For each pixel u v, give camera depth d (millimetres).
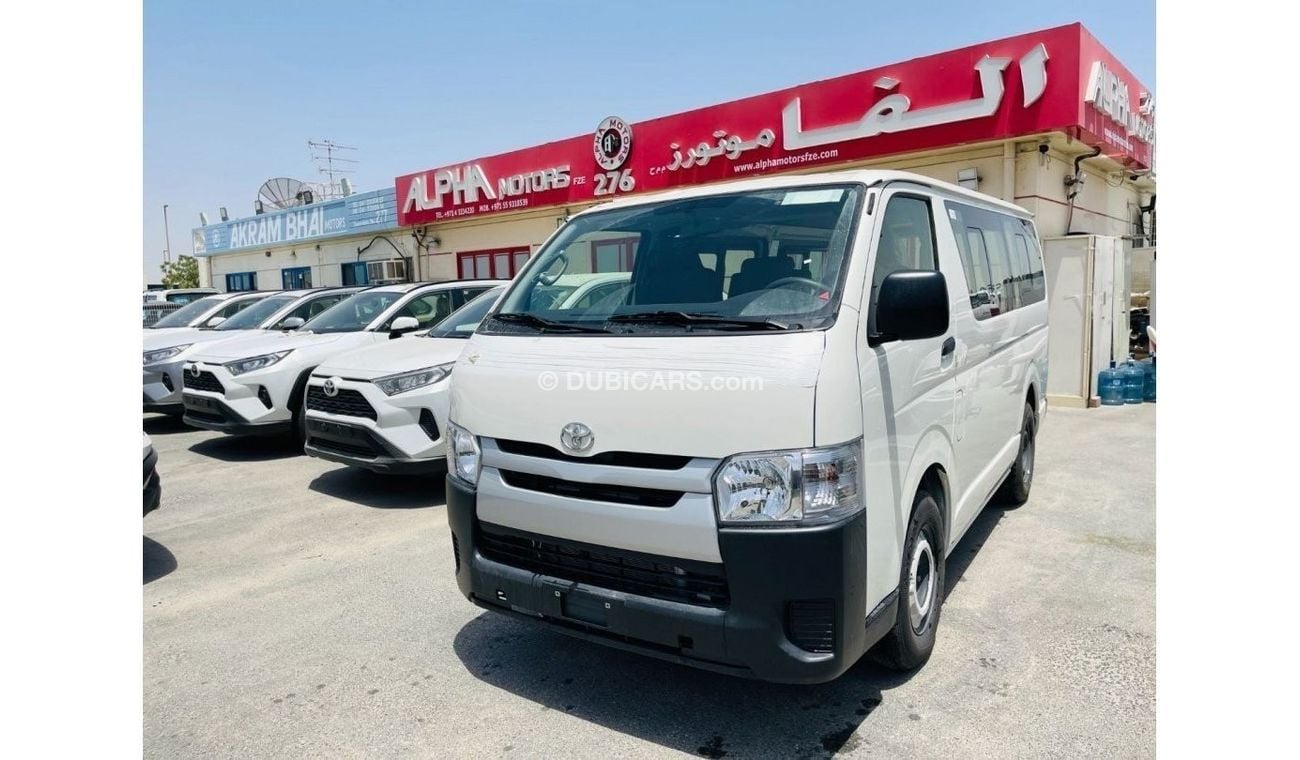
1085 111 9883
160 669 3963
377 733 3348
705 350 3020
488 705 3539
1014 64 9938
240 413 8383
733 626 2852
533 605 3336
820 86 11648
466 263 19094
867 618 3004
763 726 3283
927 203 4070
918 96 10734
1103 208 13359
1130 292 12414
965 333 4219
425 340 7355
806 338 2928
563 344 3428
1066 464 7492
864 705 3404
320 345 8750
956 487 4117
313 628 4391
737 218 3641
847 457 2848
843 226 3350
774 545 2777
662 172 13930
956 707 3367
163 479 7980
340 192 24641
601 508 3061
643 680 3719
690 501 2887
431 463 6520
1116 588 4566
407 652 4074
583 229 4207
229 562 5500
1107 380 10695
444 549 5625
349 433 6637
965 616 4238
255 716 3514
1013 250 5613
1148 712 3279
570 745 3205
